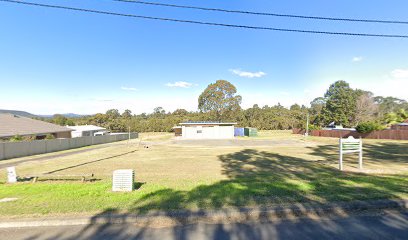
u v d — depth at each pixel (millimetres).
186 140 35656
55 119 59594
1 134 22250
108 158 16156
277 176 8469
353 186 6059
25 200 5262
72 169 11711
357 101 55875
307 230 3871
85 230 3916
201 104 65312
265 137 42094
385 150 18469
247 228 3959
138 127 66625
